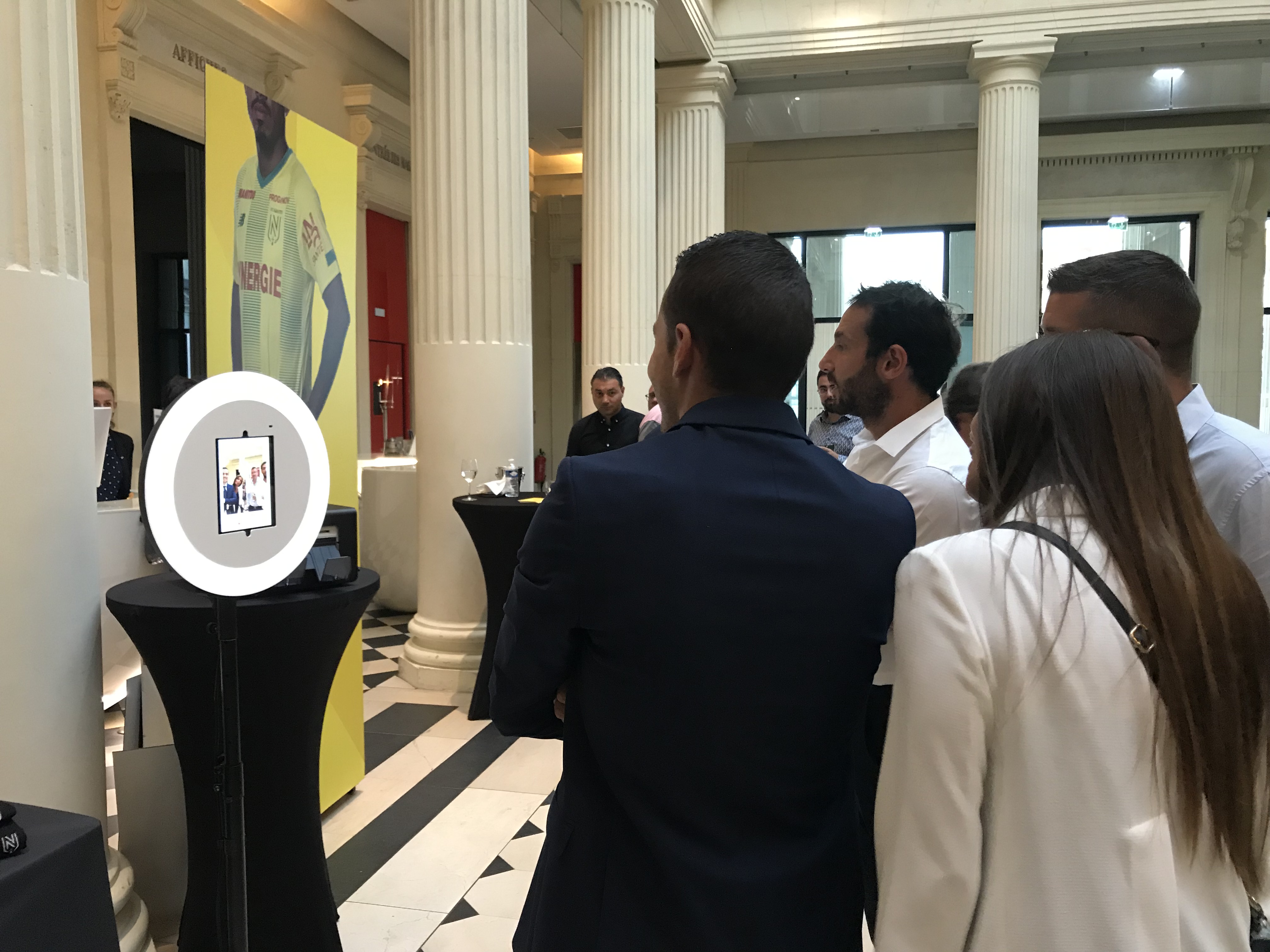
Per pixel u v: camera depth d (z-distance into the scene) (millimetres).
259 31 7598
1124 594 872
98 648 1872
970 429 2004
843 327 1788
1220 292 11219
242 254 2750
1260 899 884
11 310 1659
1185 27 8164
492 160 4785
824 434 6645
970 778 884
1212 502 1482
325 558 2125
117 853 2066
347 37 9117
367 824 3162
